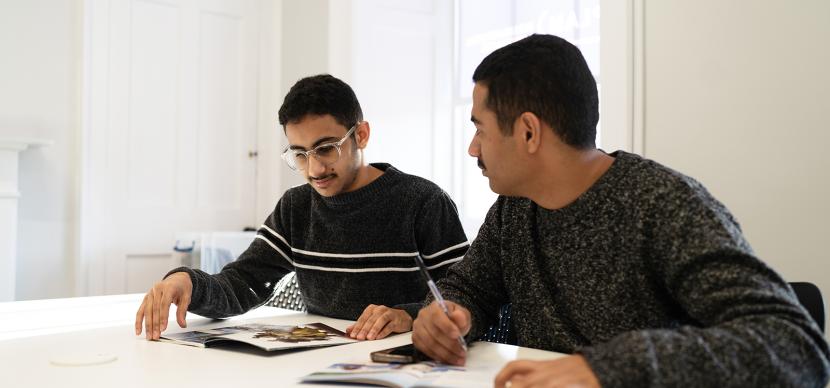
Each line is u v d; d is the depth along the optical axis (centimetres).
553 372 72
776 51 176
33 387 86
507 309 137
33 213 311
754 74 180
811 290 106
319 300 163
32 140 290
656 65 204
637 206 99
